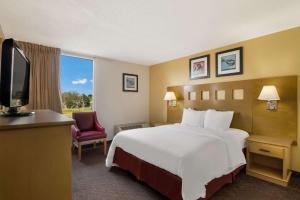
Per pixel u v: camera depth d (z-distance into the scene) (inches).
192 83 164.7
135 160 99.3
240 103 128.7
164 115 195.3
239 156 98.0
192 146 82.1
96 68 174.4
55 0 77.2
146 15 90.9
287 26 104.7
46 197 35.3
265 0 77.1
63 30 110.0
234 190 90.5
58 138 36.4
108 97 183.3
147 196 85.7
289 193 87.7
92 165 124.5
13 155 32.0
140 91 209.6
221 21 97.5
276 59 113.1
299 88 104.3
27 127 32.5
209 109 142.0
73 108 163.0
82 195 86.3
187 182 70.2
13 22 98.6
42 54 137.7
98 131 152.7
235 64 133.3
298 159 104.4
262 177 102.3
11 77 41.9
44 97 138.5
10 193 32.0
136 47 143.9
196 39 125.6
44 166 35.0
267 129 115.6
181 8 83.8
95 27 105.6
